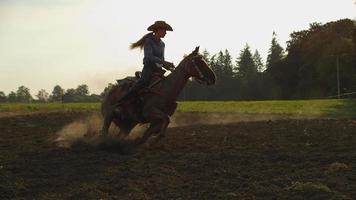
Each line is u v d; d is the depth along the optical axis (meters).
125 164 10.34
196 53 11.80
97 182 9.15
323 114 23.83
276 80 93.44
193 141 12.75
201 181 9.12
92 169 9.98
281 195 8.17
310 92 86.19
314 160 10.14
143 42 11.89
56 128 17.16
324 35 89.75
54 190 8.80
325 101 37.31
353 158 10.04
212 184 8.89
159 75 11.86
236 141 12.56
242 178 9.16
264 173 9.42
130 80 12.30
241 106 34.00
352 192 8.13
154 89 11.66
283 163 10.06
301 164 9.90
